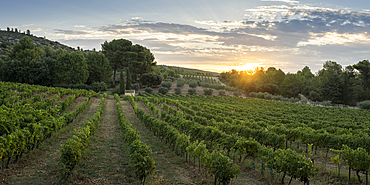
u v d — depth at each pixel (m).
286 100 80.88
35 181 8.71
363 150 9.51
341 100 77.88
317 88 91.94
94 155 12.88
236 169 8.80
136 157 9.24
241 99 68.69
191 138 17.39
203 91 88.31
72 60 70.88
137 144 10.86
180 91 81.44
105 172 10.38
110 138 17.66
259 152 11.50
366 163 9.10
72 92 51.06
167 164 12.18
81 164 10.89
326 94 80.06
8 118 14.80
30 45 82.19
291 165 8.95
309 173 8.83
